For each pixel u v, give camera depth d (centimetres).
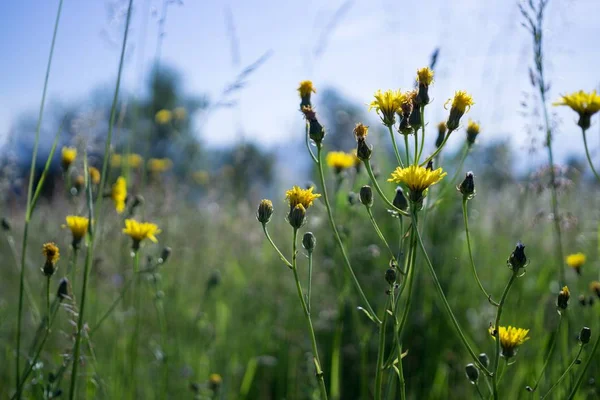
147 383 63
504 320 62
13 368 60
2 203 77
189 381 63
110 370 59
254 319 77
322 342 69
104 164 49
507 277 71
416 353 64
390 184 78
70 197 61
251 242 94
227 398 63
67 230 65
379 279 71
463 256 73
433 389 59
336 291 72
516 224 74
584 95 45
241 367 68
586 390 51
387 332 66
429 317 65
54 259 45
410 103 41
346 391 64
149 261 61
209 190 103
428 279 67
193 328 69
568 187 57
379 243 74
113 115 48
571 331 55
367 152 41
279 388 65
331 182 75
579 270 56
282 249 89
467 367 41
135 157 86
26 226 46
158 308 62
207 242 92
